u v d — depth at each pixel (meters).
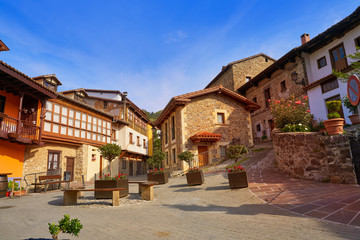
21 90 11.39
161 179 11.48
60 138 14.55
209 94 16.91
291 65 17.83
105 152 11.34
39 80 16.55
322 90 14.45
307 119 10.37
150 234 3.61
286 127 9.69
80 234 3.78
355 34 13.38
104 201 7.24
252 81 22.38
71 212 5.76
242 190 7.09
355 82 5.64
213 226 3.84
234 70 24.81
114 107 24.92
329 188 6.11
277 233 3.28
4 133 10.38
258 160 12.13
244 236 3.24
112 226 4.23
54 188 13.12
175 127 17.05
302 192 5.95
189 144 15.53
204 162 15.46
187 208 5.53
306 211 4.33
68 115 15.49
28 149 12.64
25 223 4.71
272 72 20.31
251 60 25.67
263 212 4.58
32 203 7.62
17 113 12.35
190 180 9.45
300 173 7.91
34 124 12.34
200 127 16.06
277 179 8.08
